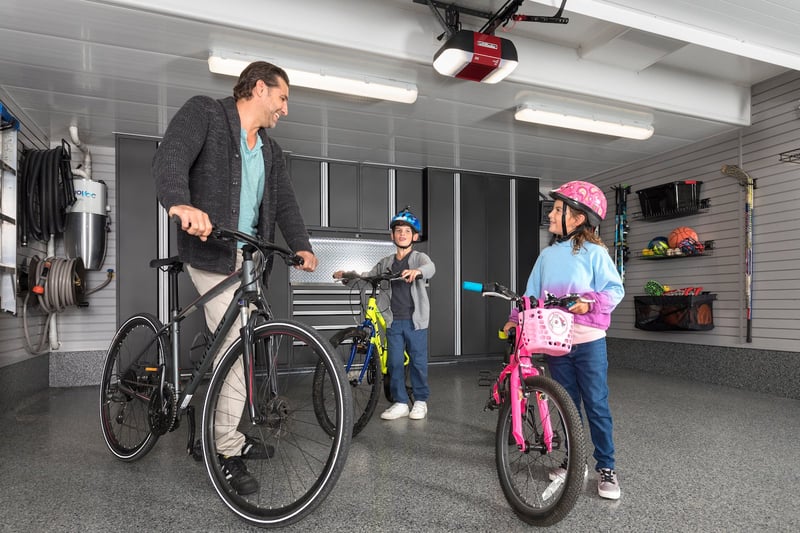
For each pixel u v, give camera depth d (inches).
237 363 75.4
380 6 131.6
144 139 194.9
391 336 134.2
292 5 122.6
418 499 79.4
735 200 194.7
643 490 84.2
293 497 76.7
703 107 178.4
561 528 69.6
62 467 95.0
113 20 115.2
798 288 171.3
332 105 170.4
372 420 132.8
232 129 78.4
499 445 77.5
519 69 148.2
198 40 125.0
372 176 241.0
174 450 105.2
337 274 131.7
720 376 195.5
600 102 166.9
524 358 75.9
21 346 170.7
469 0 127.0
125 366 98.8
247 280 72.2
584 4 113.9
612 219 255.6
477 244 256.1
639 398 165.9
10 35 121.5
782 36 134.5
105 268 204.4
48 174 171.6
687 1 119.6
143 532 67.8
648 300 214.1
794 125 174.2
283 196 90.8
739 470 94.5
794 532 68.8
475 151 224.8
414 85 151.0
